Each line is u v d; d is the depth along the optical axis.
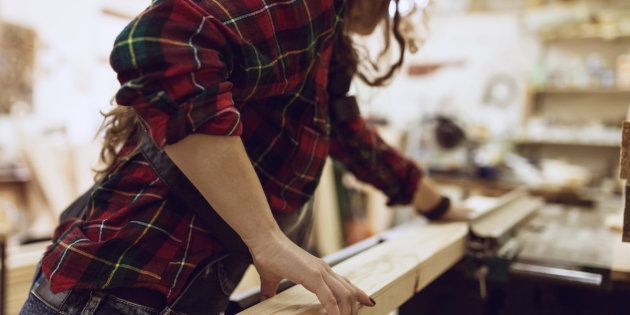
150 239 0.69
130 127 0.83
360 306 0.70
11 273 1.15
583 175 3.50
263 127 0.77
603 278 1.02
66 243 0.71
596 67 4.09
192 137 0.59
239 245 0.72
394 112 4.99
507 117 4.64
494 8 4.69
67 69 3.55
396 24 1.05
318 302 0.71
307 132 0.81
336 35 0.84
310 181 0.84
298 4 0.70
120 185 0.74
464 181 3.42
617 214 1.63
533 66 4.44
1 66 3.30
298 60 0.73
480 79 4.75
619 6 3.96
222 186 0.61
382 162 1.15
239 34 0.64
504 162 3.64
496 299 1.21
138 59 0.57
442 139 3.63
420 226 1.20
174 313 0.72
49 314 0.70
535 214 1.65
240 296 0.87
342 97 1.02
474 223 1.21
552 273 1.03
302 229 0.93
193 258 0.73
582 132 4.07
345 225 3.38
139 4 3.60
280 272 0.64
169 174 0.69
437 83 4.89
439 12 4.85
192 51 0.59
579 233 1.37
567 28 4.05
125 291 0.69
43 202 2.75
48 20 3.47
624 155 0.79
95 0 3.54
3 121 3.29
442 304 1.27
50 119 3.46
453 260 1.06
